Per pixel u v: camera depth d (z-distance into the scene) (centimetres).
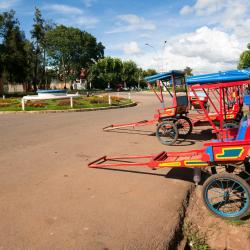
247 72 696
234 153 485
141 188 605
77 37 7225
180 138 1112
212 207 484
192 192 596
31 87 7700
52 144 1018
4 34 5669
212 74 694
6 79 6125
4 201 547
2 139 1112
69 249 396
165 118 1077
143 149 943
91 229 446
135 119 1664
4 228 452
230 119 1050
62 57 7275
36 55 6844
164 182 639
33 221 471
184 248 420
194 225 475
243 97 1082
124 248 398
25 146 988
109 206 523
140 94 5169
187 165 549
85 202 539
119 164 682
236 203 503
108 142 1048
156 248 399
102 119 1691
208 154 501
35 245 406
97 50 7894
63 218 480
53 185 624
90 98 2934
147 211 504
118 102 2880
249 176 527
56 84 9506
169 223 463
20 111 2147
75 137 1141
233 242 422
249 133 502
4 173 707
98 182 640
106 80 9150
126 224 461
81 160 812
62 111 2186
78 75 8212
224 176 470
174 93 1057
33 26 6688
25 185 626
